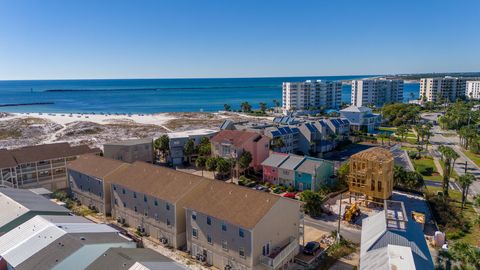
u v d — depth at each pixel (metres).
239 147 76.69
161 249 44.75
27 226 41.47
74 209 58.62
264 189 67.88
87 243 36.09
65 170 70.25
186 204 43.31
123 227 51.47
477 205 53.72
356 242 46.28
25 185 65.00
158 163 90.12
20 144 111.56
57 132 132.38
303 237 44.75
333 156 96.69
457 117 139.38
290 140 96.38
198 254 42.34
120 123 154.62
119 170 56.84
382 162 56.66
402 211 38.38
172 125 152.62
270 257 38.34
